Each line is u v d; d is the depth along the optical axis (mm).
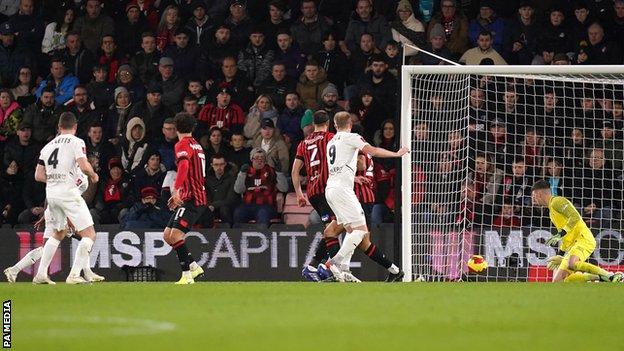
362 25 61406
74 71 63094
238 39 61969
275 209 55500
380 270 52312
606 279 43812
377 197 54500
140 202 55375
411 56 60188
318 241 53188
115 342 20328
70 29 65188
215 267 53625
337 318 24750
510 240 51281
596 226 51781
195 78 60000
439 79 58906
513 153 55531
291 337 21094
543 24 60906
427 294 31875
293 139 57656
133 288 36625
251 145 58156
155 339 20766
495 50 60406
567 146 56000
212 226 54656
